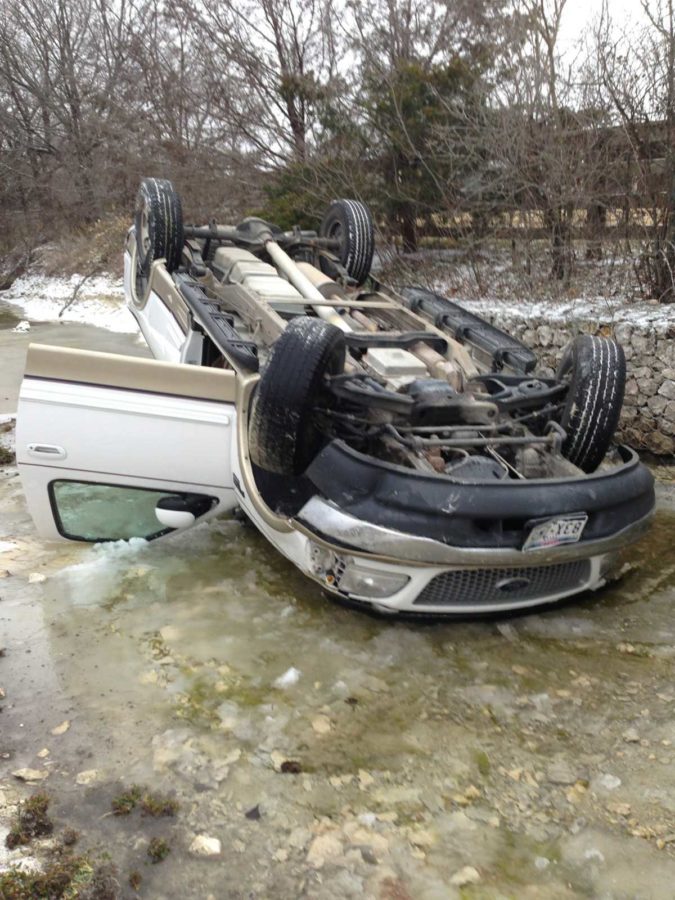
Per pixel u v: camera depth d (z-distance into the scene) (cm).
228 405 409
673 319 630
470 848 254
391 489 344
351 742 303
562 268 845
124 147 2048
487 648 367
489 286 909
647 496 390
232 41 1482
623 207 773
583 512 350
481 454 413
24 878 236
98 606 398
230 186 1545
